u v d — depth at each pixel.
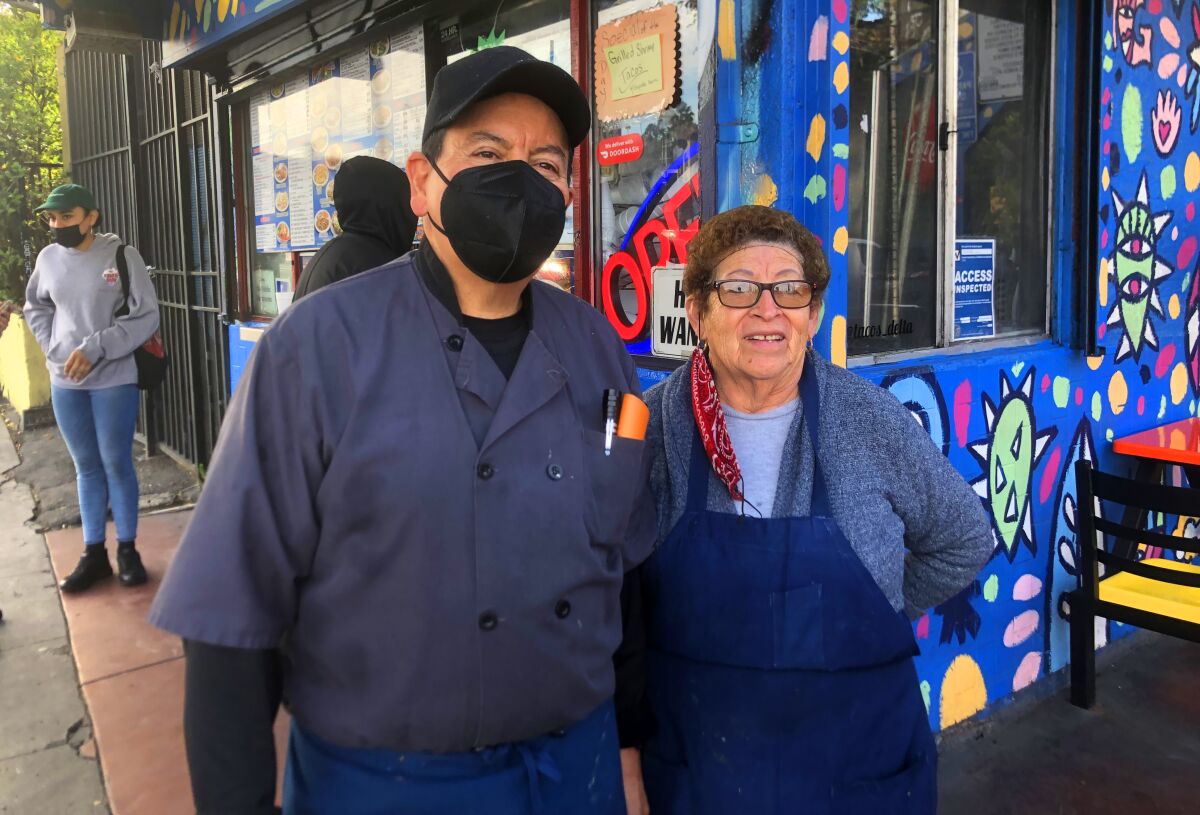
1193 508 2.58
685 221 2.46
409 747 1.12
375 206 2.58
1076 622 3.04
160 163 6.14
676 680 1.58
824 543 1.50
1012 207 3.06
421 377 1.11
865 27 2.54
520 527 1.12
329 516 1.07
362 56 3.82
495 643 1.11
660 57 2.48
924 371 2.58
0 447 7.02
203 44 4.55
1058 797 2.58
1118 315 3.28
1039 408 3.00
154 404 6.71
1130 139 3.22
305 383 1.06
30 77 9.07
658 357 2.55
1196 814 2.50
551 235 1.17
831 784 1.50
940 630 2.73
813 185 2.18
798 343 1.57
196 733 1.06
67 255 3.89
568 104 1.22
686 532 1.58
